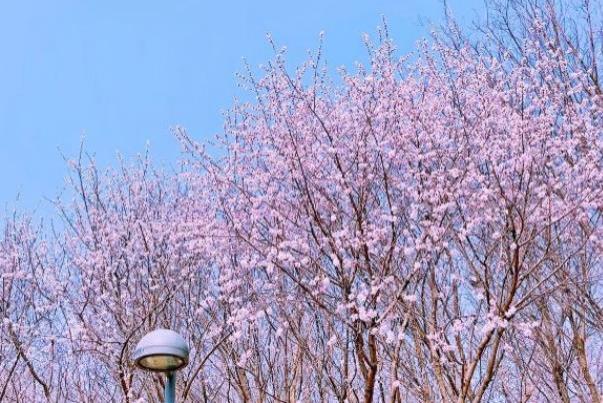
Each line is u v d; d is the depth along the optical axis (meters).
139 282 10.36
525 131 8.77
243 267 9.35
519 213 8.03
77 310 10.12
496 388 10.01
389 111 9.30
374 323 7.96
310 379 9.44
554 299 9.37
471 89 9.77
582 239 8.95
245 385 9.66
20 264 10.66
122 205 11.27
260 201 9.19
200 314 10.17
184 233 10.29
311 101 9.52
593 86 9.73
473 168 8.93
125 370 9.68
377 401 9.69
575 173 8.98
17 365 10.33
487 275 8.16
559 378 9.27
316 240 8.41
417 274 8.59
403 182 9.24
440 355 8.59
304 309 9.24
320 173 9.10
